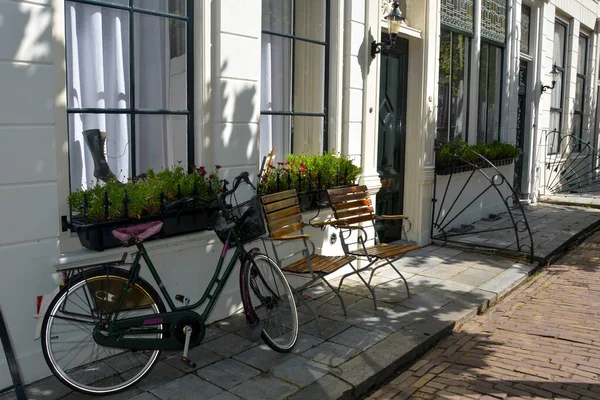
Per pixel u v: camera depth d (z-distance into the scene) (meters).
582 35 12.84
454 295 5.05
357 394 3.36
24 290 3.19
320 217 5.22
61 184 3.37
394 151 6.69
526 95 10.25
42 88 3.15
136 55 3.90
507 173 9.41
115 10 3.75
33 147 3.14
